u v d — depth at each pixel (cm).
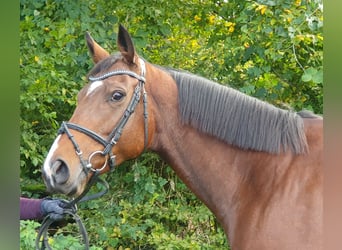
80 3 421
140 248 461
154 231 439
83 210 444
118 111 222
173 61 489
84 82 418
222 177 228
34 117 431
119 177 452
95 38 414
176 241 427
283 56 405
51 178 211
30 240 304
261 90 407
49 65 398
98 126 220
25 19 405
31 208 244
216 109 229
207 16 476
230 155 229
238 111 228
